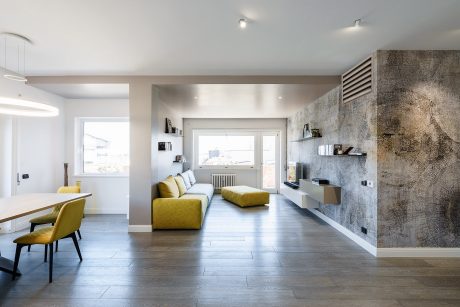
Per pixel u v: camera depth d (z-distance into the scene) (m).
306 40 2.83
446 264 2.89
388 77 3.09
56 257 3.06
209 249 3.33
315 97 4.97
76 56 3.26
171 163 6.07
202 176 8.00
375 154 3.12
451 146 3.07
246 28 2.57
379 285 2.45
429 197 3.07
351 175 3.73
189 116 7.52
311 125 5.48
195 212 4.09
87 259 3.02
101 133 5.53
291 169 6.52
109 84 4.08
